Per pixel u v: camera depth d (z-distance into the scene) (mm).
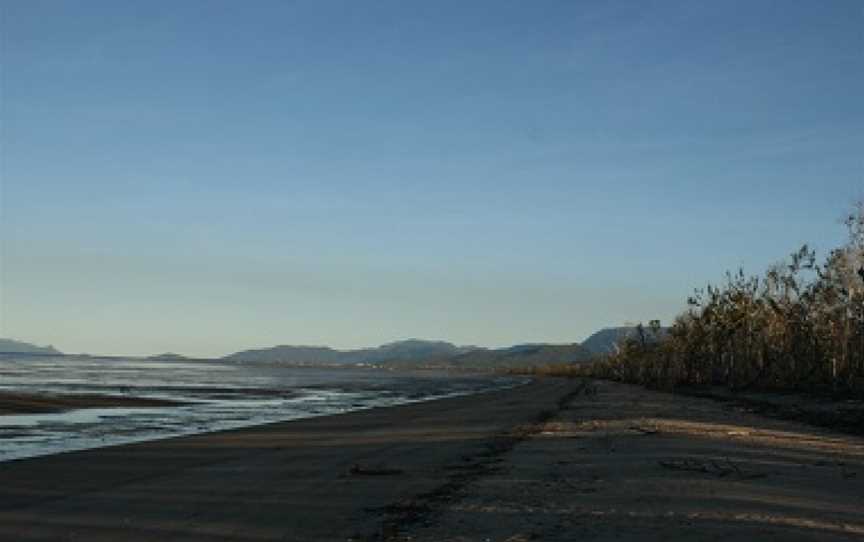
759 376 82375
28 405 46594
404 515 15055
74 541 13016
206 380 111750
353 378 157750
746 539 12516
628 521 14039
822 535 12719
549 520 14289
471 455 25344
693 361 103375
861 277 65938
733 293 94062
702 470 20109
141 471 21719
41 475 20781
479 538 12977
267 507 16078
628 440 28406
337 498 17125
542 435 32000
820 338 72188
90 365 190625
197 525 14320
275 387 96688
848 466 21703
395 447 28094
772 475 19406
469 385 127438
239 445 28953
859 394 60125
